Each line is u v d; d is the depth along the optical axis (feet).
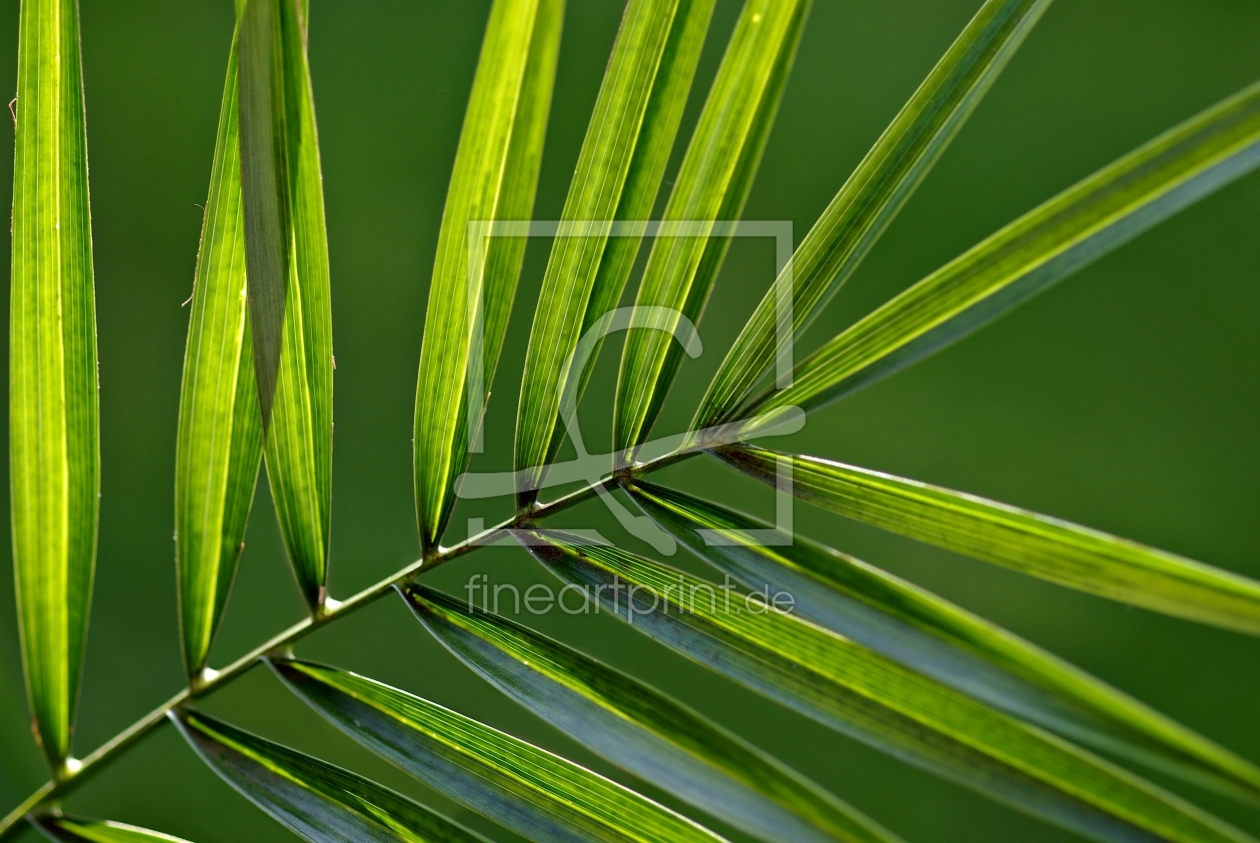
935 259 5.10
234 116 2.51
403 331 4.96
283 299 2.51
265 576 4.82
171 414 4.91
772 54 2.45
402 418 4.88
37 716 2.58
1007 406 5.13
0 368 4.51
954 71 2.48
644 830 2.51
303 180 2.49
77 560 2.58
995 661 2.40
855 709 2.45
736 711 4.81
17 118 2.51
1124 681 4.73
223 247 2.52
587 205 2.49
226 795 4.63
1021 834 4.66
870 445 5.05
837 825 2.45
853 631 2.44
